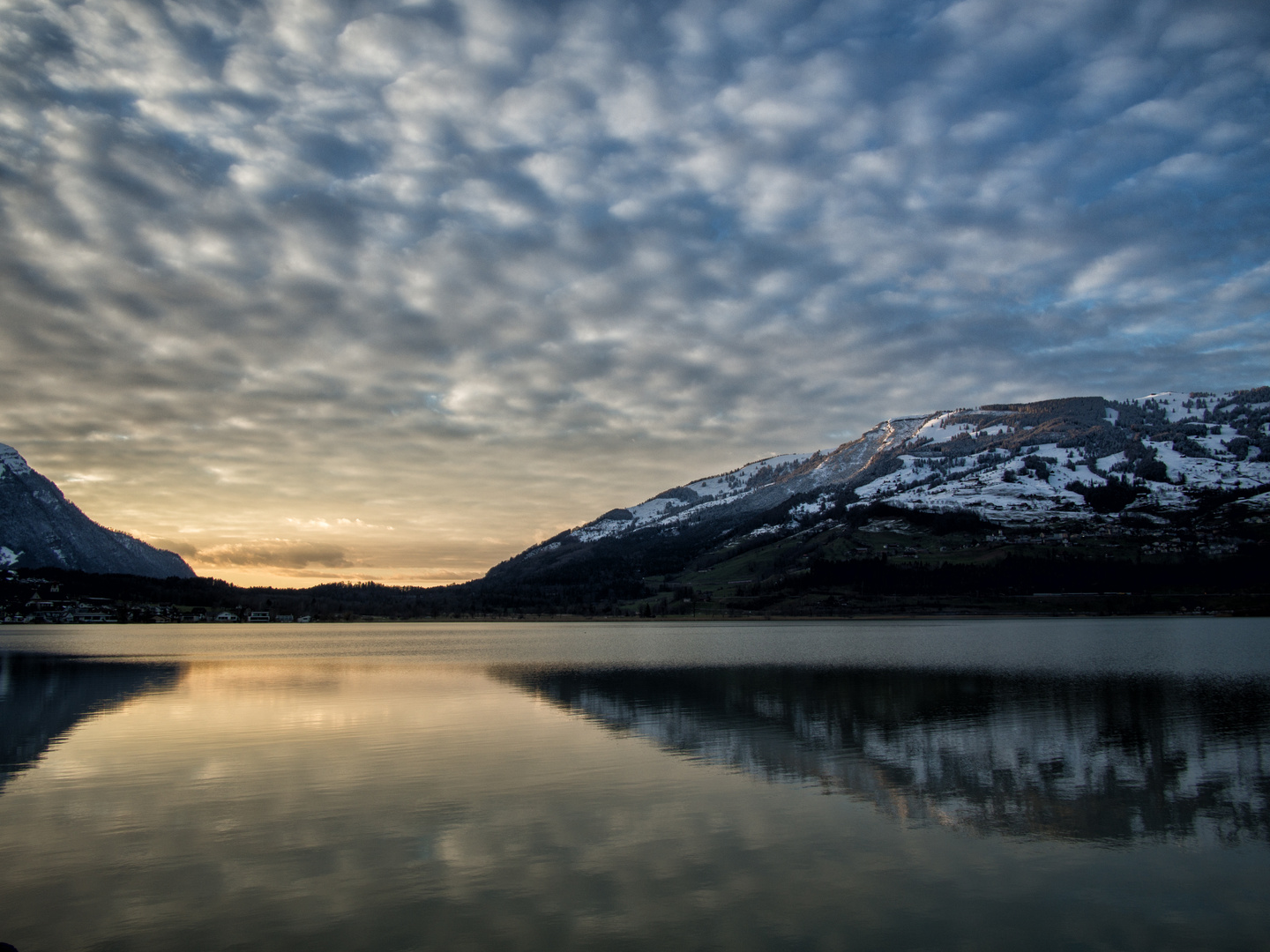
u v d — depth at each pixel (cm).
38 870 2448
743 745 4266
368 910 2167
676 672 8638
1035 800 3203
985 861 2527
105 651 13612
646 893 2272
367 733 4647
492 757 3950
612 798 3198
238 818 2934
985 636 15875
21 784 3450
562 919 2112
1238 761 3866
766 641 15438
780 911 2164
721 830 2802
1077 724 4928
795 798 3209
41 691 6938
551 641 17388
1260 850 2633
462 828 2827
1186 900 2247
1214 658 9931
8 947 1903
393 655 12231
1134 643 13112
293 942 1984
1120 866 2495
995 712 5406
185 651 13512
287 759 3925
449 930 2045
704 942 1981
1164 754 4028
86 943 1991
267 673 8844
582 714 5412
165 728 4862
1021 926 2081
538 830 2800
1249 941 2012
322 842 2686
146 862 2508
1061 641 13775
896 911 2169
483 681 7788
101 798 3219
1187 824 2889
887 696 6278
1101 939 2016
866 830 2806
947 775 3588
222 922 2095
